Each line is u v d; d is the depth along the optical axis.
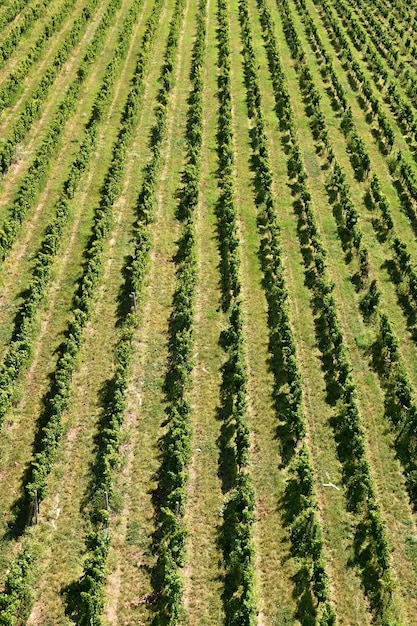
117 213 41.44
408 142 51.69
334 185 45.56
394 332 35.22
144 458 27.66
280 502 26.52
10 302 34.53
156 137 48.31
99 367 31.52
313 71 60.66
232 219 40.53
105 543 23.62
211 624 22.48
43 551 24.06
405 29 71.88
